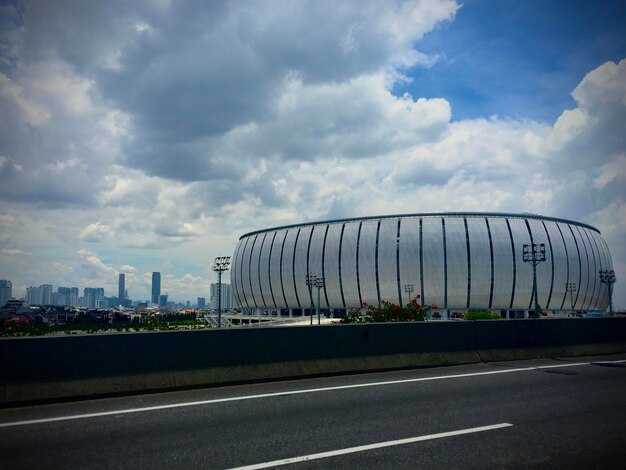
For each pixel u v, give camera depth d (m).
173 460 5.93
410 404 8.97
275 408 8.60
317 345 12.19
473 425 7.56
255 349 11.30
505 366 14.01
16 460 5.92
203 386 10.39
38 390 8.88
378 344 13.10
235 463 5.84
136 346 9.95
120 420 7.76
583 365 14.35
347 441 6.71
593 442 6.76
